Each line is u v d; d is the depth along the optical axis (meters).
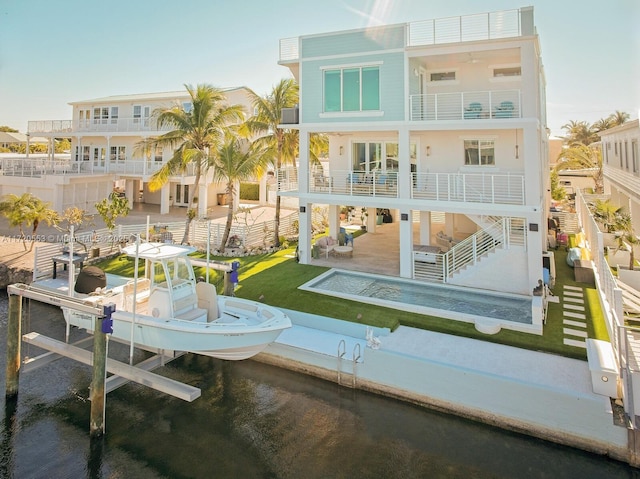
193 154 23.78
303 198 21.48
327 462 9.23
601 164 41.78
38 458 9.33
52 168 36.50
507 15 17.25
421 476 8.77
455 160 21.28
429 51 18.33
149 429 10.41
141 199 42.56
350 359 12.20
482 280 17.59
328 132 22.34
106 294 13.76
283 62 21.31
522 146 19.78
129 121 38.12
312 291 17.09
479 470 8.94
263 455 9.48
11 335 11.81
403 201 19.09
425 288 18.09
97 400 10.14
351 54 19.78
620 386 9.78
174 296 12.20
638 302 14.27
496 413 10.30
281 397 11.72
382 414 10.91
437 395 10.98
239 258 23.17
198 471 9.01
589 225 21.58
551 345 12.21
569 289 17.39
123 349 14.68
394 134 22.84
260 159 24.25
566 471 8.90
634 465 8.91
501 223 18.45
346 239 24.95
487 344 12.55
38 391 12.04
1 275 20.45
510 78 19.88
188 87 25.20
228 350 11.53
